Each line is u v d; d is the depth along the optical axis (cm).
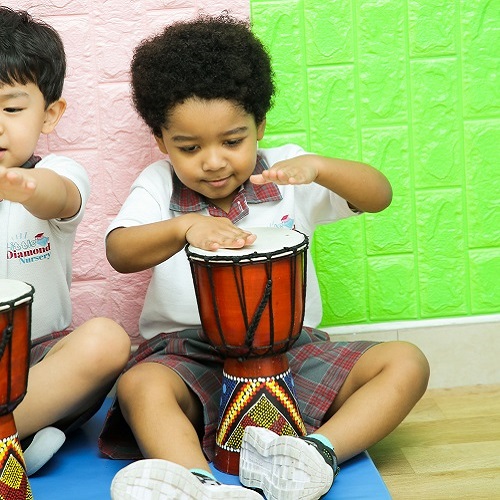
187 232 155
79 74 193
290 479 137
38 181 150
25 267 171
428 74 195
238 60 164
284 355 156
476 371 206
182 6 192
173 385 158
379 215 200
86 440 174
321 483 137
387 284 203
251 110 168
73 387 157
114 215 199
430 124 197
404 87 196
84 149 196
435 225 201
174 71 163
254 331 148
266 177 154
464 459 166
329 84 195
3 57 160
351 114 196
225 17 182
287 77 194
